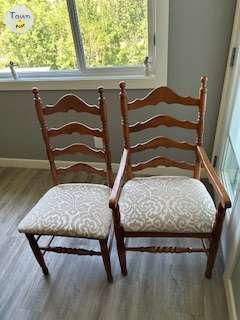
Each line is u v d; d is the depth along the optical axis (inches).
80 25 70.4
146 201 50.8
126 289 55.6
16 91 81.6
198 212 48.1
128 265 60.2
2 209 79.0
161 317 50.5
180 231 47.3
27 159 96.1
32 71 80.0
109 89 75.7
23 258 64.1
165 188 54.1
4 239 69.4
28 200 81.9
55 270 60.7
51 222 49.3
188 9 62.1
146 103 54.6
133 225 48.1
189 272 57.8
